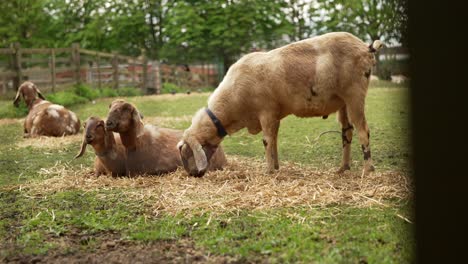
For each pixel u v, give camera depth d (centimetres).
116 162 689
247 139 1037
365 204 504
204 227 462
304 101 633
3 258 412
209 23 3719
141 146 689
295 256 377
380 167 702
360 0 2861
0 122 1439
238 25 3638
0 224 505
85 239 448
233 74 655
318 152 862
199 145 649
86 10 3772
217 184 623
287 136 1043
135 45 3953
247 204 524
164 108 1789
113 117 658
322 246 395
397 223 438
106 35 3766
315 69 621
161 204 543
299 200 525
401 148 839
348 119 652
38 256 414
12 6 2970
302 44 637
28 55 2923
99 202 571
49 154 920
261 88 639
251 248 401
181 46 3766
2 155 923
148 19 3891
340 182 593
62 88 2097
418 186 275
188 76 3700
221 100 654
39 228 488
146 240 439
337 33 634
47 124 1098
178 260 389
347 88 621
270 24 3722
